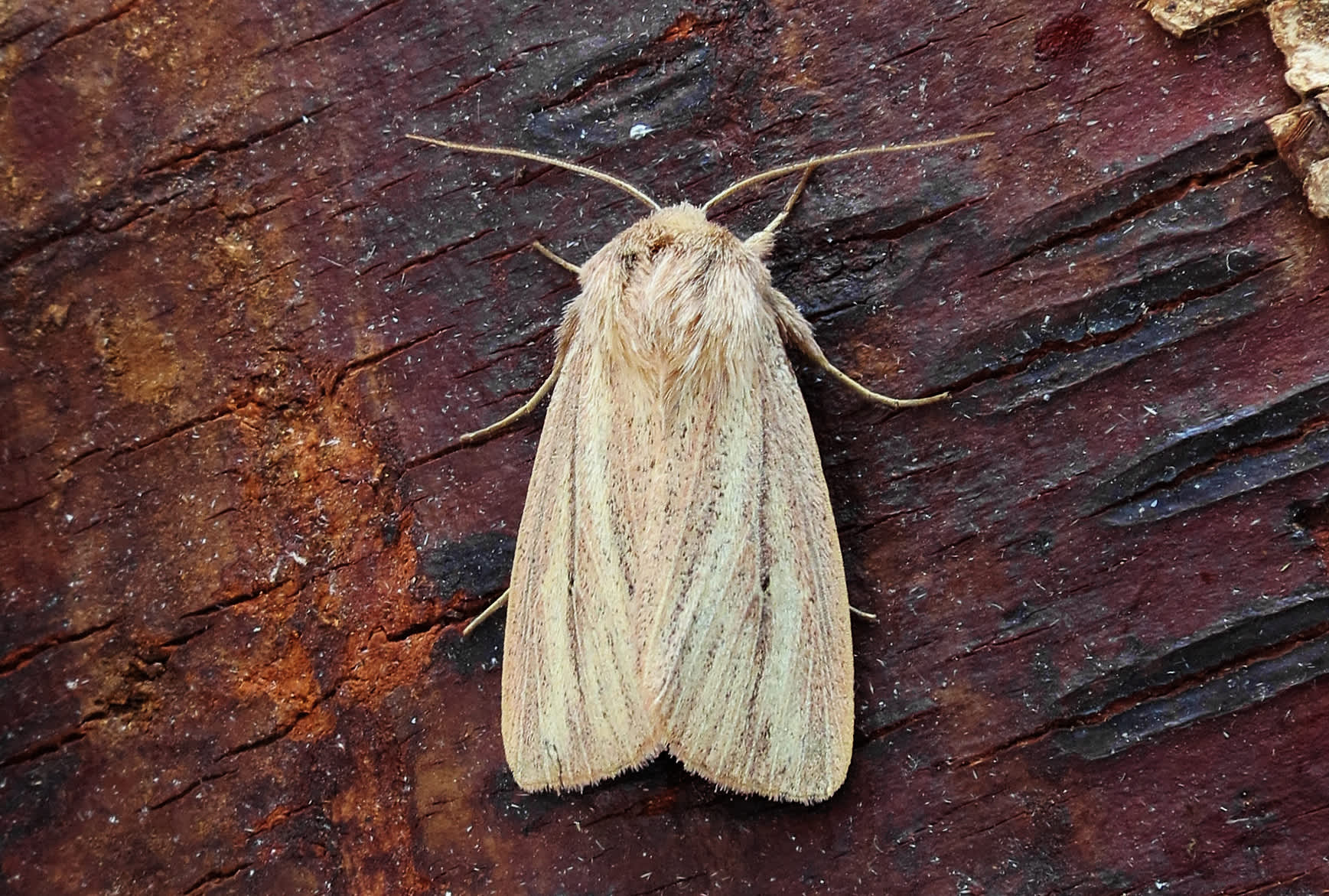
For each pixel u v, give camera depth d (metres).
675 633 0.10
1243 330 0.10
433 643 0.10
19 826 0.10
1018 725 0.10
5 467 0.10
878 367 0.10
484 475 0.10
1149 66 0.10
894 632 0.10
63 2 0.10
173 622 0.10
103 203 0.10
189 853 0.10
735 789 0.10
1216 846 0.10
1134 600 0.10
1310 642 0.10
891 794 0.10
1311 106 0.10
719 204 0.10
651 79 0.10
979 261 0.10
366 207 0.10
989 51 0.10
